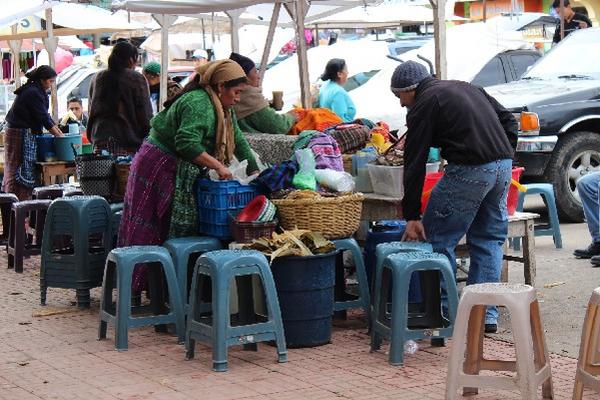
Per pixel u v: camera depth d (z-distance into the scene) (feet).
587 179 33.78
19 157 43.39
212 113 26.00
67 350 24.27
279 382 21.11
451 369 18.39
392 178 26.14
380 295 23.17
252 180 26.23
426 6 82.17
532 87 44.45
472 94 23.56
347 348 23.80
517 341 18.07
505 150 23.62
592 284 30.27
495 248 24.39
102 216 29.32
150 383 21.30
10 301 30.22
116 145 38.04
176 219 26.63
